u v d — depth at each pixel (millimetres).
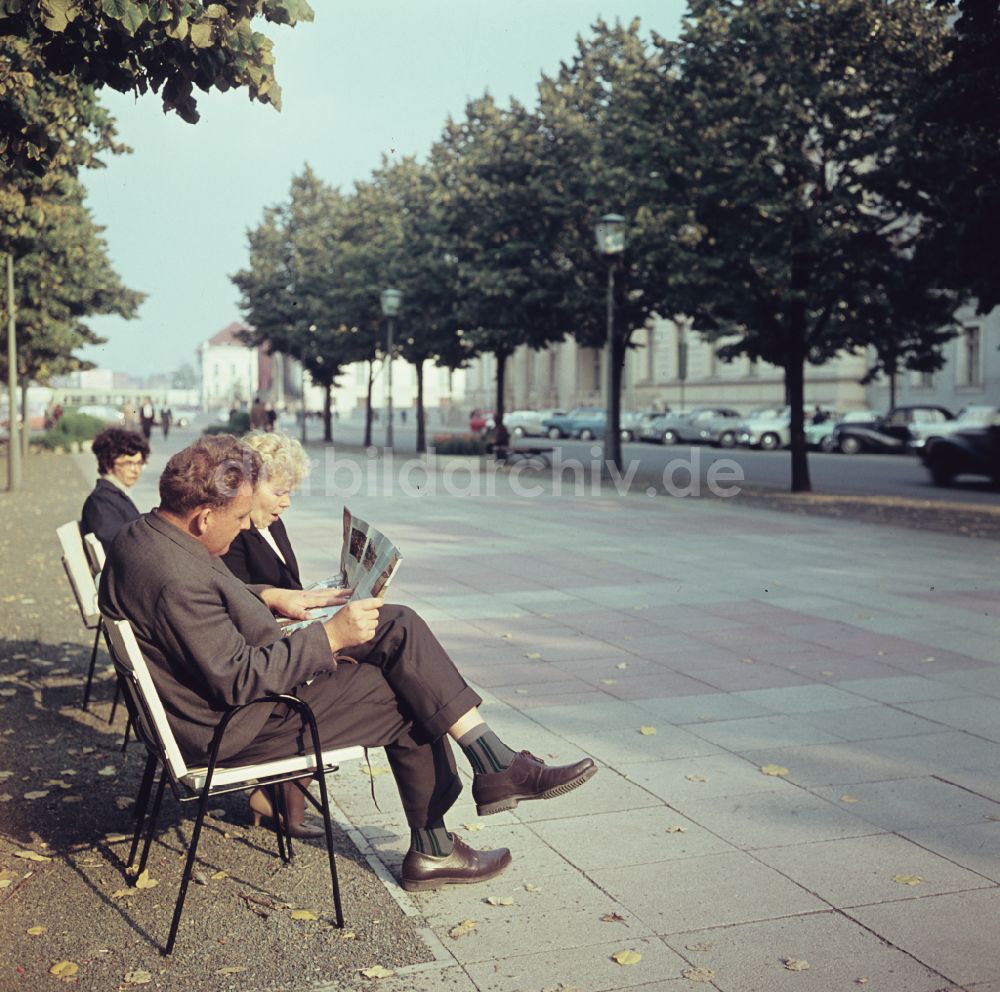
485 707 6141
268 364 128500
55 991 3184
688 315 23641
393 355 37250
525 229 27219
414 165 40688
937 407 38844
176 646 3574
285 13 5398
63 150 9352
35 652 7637
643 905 3746
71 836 4387
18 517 16828
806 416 44812
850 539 13602
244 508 3732
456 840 3961
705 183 19000
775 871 4012
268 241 47656
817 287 18781
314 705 3779
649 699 6297
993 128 13648
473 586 10133
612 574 10812
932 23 17516
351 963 3355
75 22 5391
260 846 4305
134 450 6039
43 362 29844
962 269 14562
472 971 3301
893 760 5223
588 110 27141
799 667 7023
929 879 3938
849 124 17750
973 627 8227
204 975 3281
